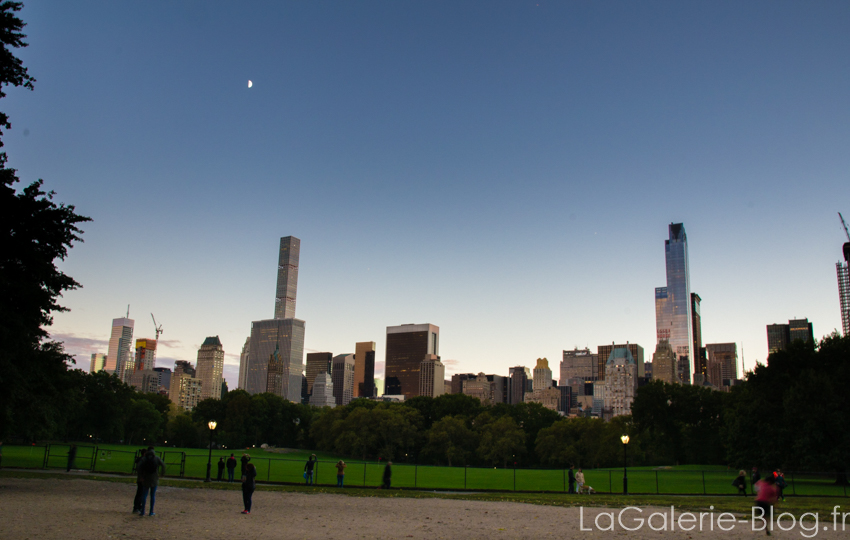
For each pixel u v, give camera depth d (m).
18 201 33.78
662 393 122.69
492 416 169.00
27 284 33.66
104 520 22.64
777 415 70.12
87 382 145.75
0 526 20.39
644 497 42.31
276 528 22.56
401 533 22.20
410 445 152.88
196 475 57.31
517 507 32.66
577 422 147.75
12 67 32.28
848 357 71.69
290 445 193.62
